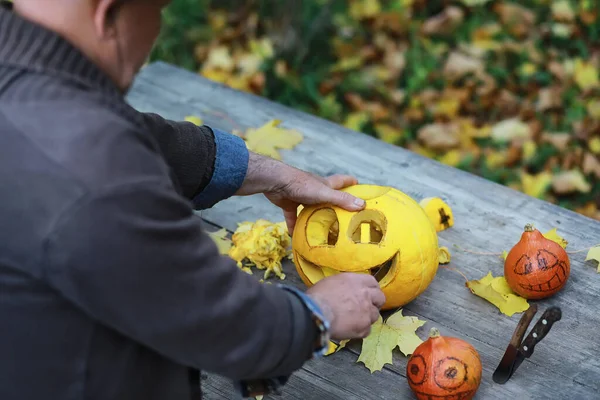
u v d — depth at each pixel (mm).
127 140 1003
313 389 1604
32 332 1032
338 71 3963
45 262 953
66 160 956
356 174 2260
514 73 3775
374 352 1650
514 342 1534
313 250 1685
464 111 3695
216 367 1101
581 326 1707
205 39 4223
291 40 4035
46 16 1014
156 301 1006
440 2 4160
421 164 2287
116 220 954
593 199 3277
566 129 3514
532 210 2076
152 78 2797
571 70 3723
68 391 1071
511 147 3479
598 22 3895
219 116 2568
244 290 1109
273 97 3891
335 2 4184
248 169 1658
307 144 2400
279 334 1136
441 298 1821
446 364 1490
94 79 1039
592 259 1882
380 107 3764
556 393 1546
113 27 1034
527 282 1733
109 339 1075
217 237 2049
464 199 2133
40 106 986
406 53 3969
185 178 1574
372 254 1636
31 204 954
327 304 1274
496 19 4027
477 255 1941
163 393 1188
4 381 1068
